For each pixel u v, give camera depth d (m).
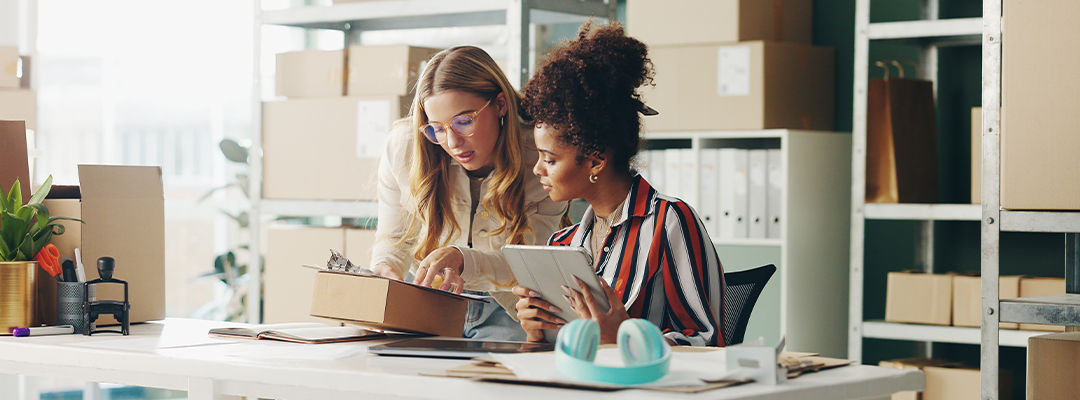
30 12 4.12
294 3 4.79
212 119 4.99
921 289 3.23
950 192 3.55
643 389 1.28
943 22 3.13
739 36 3.54
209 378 1.58
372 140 3.61
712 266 1.77
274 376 1.51
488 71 2.19
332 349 1.68
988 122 2.43
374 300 1.80
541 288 1.69
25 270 1.97
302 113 3.75
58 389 4.70
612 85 1.73
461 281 1.96
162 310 2.21
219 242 5.03
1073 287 2.55
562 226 2.38
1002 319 2.40
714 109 3.58
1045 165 2.32
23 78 3.71
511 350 1.59
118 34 4.85
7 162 2.21
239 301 4.75
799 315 3.54
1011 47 2.35
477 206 2.34
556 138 1.74
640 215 1.79
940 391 3.15
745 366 1.35
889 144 3.27
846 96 3.79
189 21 4.95
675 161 3.70
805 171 3.54
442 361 1.54
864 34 3.23
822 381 1.36
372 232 3.60
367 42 3.88
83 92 4.82
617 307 1.62
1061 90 2.30
